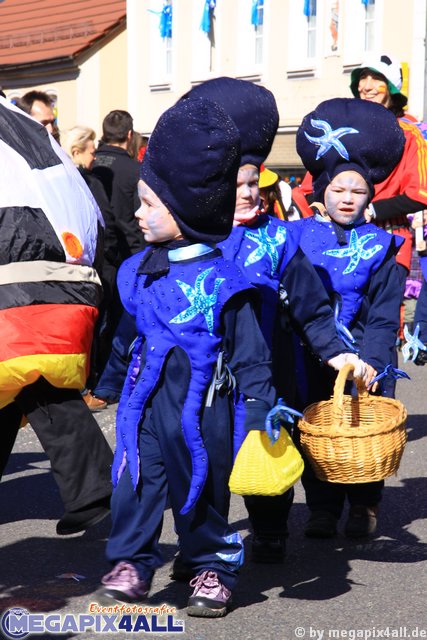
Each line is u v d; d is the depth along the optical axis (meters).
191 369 4.14
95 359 8.80
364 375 4.55
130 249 8.99
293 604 4.51
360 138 5.21
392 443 4.40
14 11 31.22
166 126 4.10
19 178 4.86
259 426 4.05
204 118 4.07
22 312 4.71
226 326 4.17
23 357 4.67
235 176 4.16
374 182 5.33
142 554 4.16
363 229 5.25
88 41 27.97
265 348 4.19
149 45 26.33
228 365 4.19
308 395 5.10
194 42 24.98
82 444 5.03
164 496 4.21
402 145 5.34
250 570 4.91
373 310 5.17
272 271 4.60
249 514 4.98
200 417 4.14
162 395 4.18
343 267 5.18
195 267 4.19
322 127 5.26
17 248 4.75
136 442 4.16
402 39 20.22
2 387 4.73
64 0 30.22
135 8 26.61
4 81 30.47
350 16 21.27
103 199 8.79
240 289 4.16
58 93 29.02
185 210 4.13
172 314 4.17
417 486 6.29
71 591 4.74
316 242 5.26
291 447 4.09
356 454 4.34
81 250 4.93
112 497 4.22
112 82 28.17
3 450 5.17
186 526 4.22
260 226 4.66
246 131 4.56
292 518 5.70
